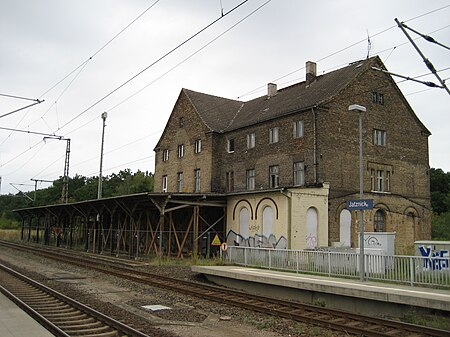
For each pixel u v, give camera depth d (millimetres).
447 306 10562
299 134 30141
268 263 19984
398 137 32812
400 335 9523
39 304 12055
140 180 79875
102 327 9594
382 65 32562
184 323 10844
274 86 38594
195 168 38750
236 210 28750
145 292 15531
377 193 30469
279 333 10047
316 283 13617
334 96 29547
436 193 62719
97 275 20188
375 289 12367
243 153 35062
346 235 28516
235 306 13031
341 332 10070
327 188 27000
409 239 32031
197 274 20500
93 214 39250
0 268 20922
